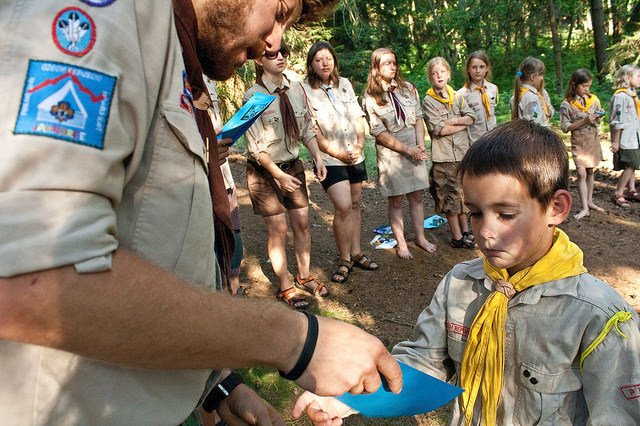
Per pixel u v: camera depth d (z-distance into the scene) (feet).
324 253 18.17
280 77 14.06
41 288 2.32
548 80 55.21
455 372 5.90
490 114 18.13
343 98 15.74
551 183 4.77
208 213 3.30
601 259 17.39
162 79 3.03
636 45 39.58
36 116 2.36
